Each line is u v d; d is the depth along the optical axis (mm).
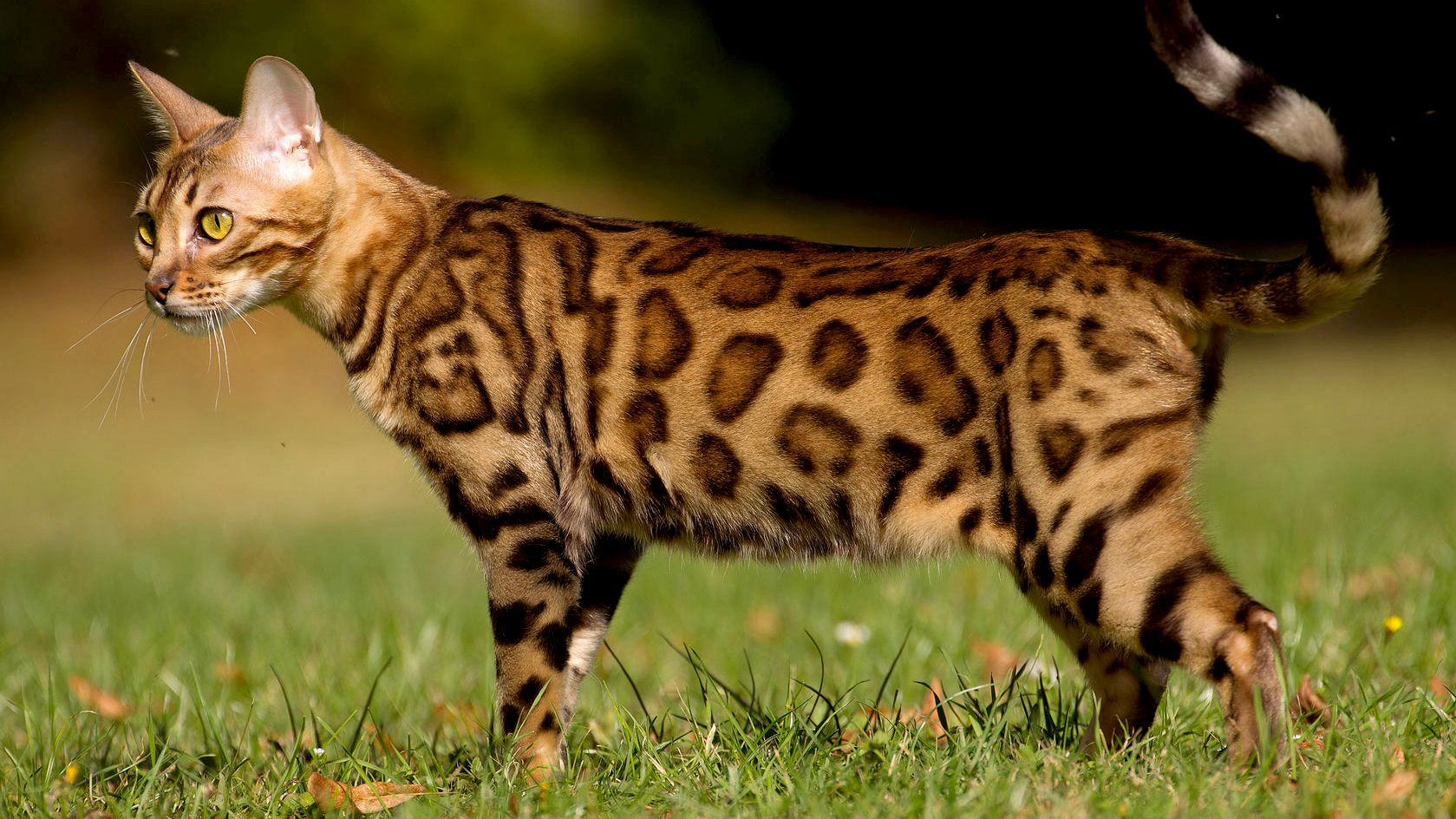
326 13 34625
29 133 33844
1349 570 10453
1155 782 6172
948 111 40250
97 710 9094
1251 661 6062
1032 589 6902
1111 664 7090
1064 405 6398
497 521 7289
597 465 7395
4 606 13539
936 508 6777
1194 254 6582
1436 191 34094
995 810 5879
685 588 12305
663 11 41062
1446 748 6363
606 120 39094
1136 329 6461
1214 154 36594
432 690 9328
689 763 6816
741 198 39062
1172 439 6375
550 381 7355
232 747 7859
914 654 9328
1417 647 8453
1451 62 24297
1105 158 37969
